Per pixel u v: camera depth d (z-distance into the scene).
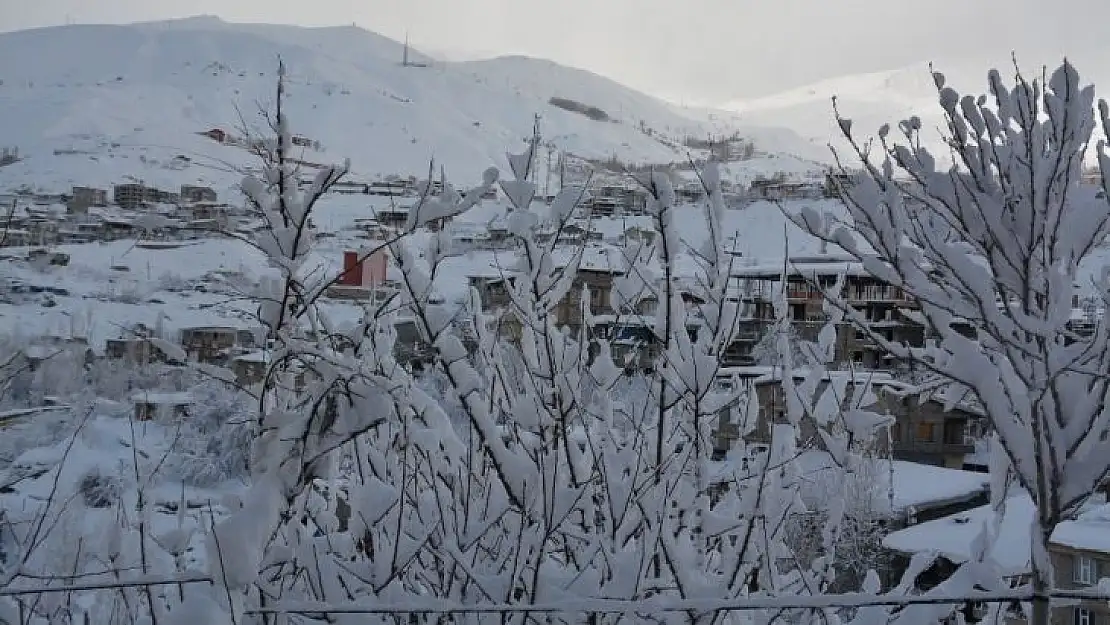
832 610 4.31
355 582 4.27
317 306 4.33
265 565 3.71
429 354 4.34
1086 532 13.15
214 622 3.04
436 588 4.43
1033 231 3.07
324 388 3.65
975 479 19.55
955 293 3.24
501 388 4.79
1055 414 3.23
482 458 4.52
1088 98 3.16
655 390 4.74
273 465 3.54
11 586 3.78
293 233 3.71
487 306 5.13
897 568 13.13
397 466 4.54
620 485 3.98
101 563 4.15
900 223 3.24
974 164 3.23
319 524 4.55
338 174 3.70
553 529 3.76
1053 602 4.09
